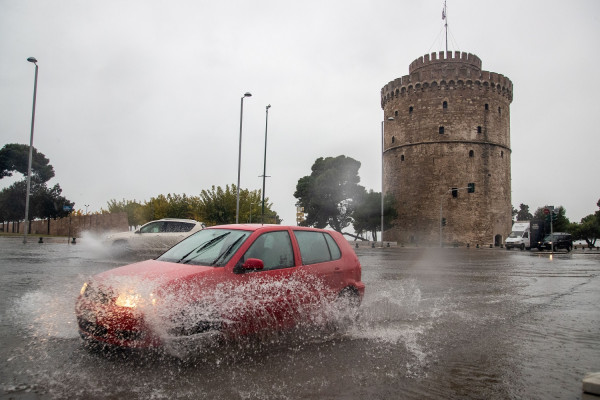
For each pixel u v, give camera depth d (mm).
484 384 4270
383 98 72562
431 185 64438
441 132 64375
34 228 54031
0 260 15891
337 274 6719
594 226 85875
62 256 18234
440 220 60062
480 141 64062
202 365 4570
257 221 45406
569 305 9062
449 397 3932
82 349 4965
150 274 5074
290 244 6305
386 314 7645
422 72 65875
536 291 11281
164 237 19203
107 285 4848
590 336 6266
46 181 69750
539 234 48312
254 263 5375
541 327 6840
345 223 66500
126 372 4301
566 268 19719
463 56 65375
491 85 65188
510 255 33594
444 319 7332
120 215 41062
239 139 32125
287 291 5785
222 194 42406
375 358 5016
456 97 64250
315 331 6184
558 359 5129
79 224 45594
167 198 54312
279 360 4824
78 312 4953
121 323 4535
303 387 4055
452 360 5027
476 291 11047
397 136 68875
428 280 13391
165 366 4512
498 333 6402
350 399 3809
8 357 4656
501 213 64875
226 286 5176
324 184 63562
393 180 69312
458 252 39688
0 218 59969
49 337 5434
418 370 4641
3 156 64812
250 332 5312
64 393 3758
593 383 4051
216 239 6098
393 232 68812
